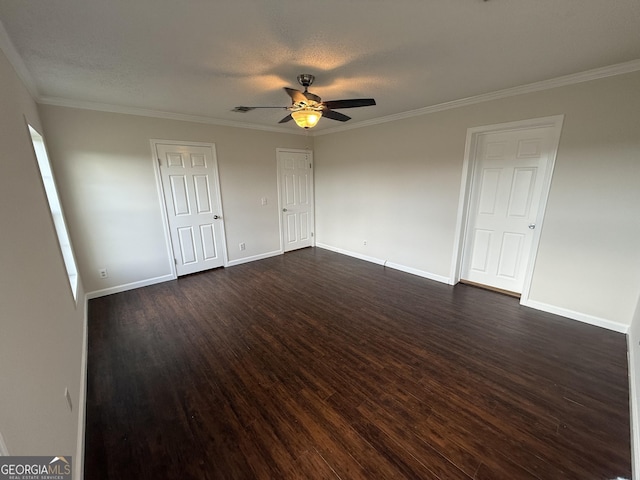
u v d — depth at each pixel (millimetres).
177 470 1422
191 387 1980
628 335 2484
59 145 3006
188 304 3260
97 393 1931
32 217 1542
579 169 2578
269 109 3529
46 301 1458
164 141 3695
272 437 1596
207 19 1549
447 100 3236
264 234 5004
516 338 2516
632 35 1766
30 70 2162
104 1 1361
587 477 1361
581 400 1821
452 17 1560
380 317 2924
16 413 878
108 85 2566
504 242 3395
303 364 2211
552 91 2617
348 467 1428
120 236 3535
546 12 1511
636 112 2258
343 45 1876
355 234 4977
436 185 3695
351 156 4727
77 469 1354
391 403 1820
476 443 1542
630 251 2432
